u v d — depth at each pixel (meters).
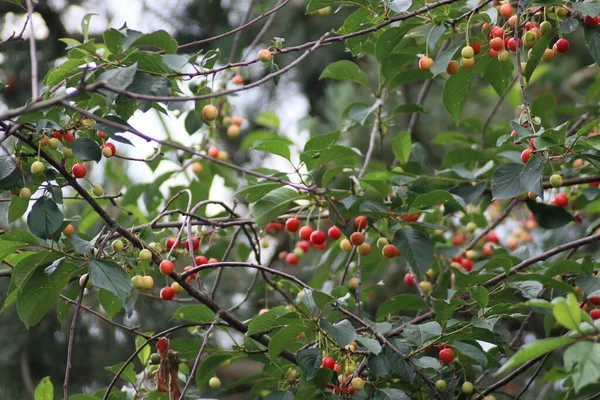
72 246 4.31
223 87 6.34
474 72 4.89
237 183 6.79
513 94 7.59
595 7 4.20
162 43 3.95
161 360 4.33
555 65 8.37
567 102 8.40
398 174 5.77
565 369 3.31
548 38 4.51
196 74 4.02
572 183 5.51
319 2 4.60
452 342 4.31
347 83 8.21
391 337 4.54
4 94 8.19
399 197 5.06
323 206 5.04
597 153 4.47
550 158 4.15
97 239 4.24
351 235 4.89
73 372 7.41
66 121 4.20
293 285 6.20
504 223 7.50
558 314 2.97
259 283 7.68
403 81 5.70
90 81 3.93
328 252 6.23
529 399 7.17
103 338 7.44
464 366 5.01
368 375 4.62
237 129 6.46
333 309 4.69
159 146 4.61
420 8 4.73
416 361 4.32
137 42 3.90
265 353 4.64
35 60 3.48
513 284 4.62
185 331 7.33
